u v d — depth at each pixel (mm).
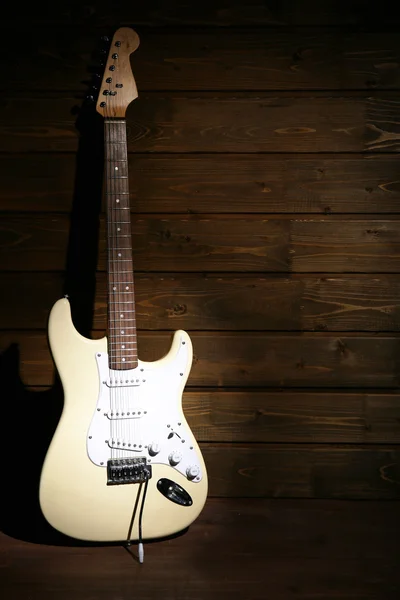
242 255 2066
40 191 2037
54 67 2000
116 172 1851
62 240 2053
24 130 2018
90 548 1824
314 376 2102
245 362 2096
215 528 1936
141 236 2053
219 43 2002
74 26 1993
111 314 1816
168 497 1780
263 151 2035
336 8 1988
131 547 1832
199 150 2029
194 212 2051
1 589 1621
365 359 2096
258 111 2023
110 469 1756
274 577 1679
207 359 2094
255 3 1988
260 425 2107
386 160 2037
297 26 2002
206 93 2023
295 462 2109
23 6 1979
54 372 2090
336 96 2025
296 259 2070
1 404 2082
